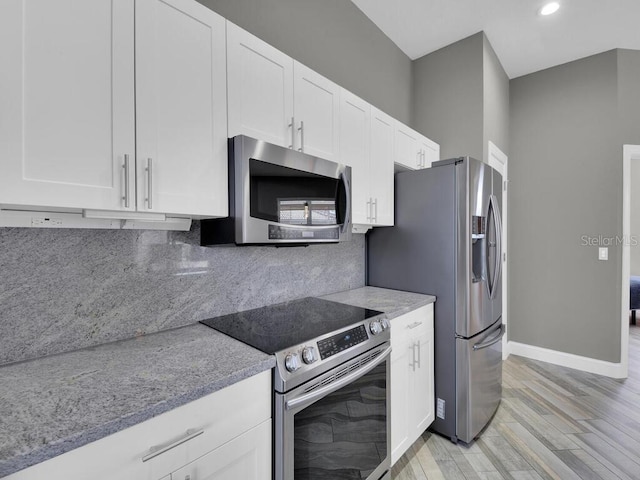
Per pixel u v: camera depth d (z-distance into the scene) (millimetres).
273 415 1063
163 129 1036
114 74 929
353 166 1840
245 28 1657
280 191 1352
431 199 2043
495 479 1647
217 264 1519
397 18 2496
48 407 746
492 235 2145
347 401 1319
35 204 799
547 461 1779
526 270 3332
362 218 1910
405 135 2320
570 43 2803
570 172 3090
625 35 2688
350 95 1822
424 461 1785
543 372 2957
